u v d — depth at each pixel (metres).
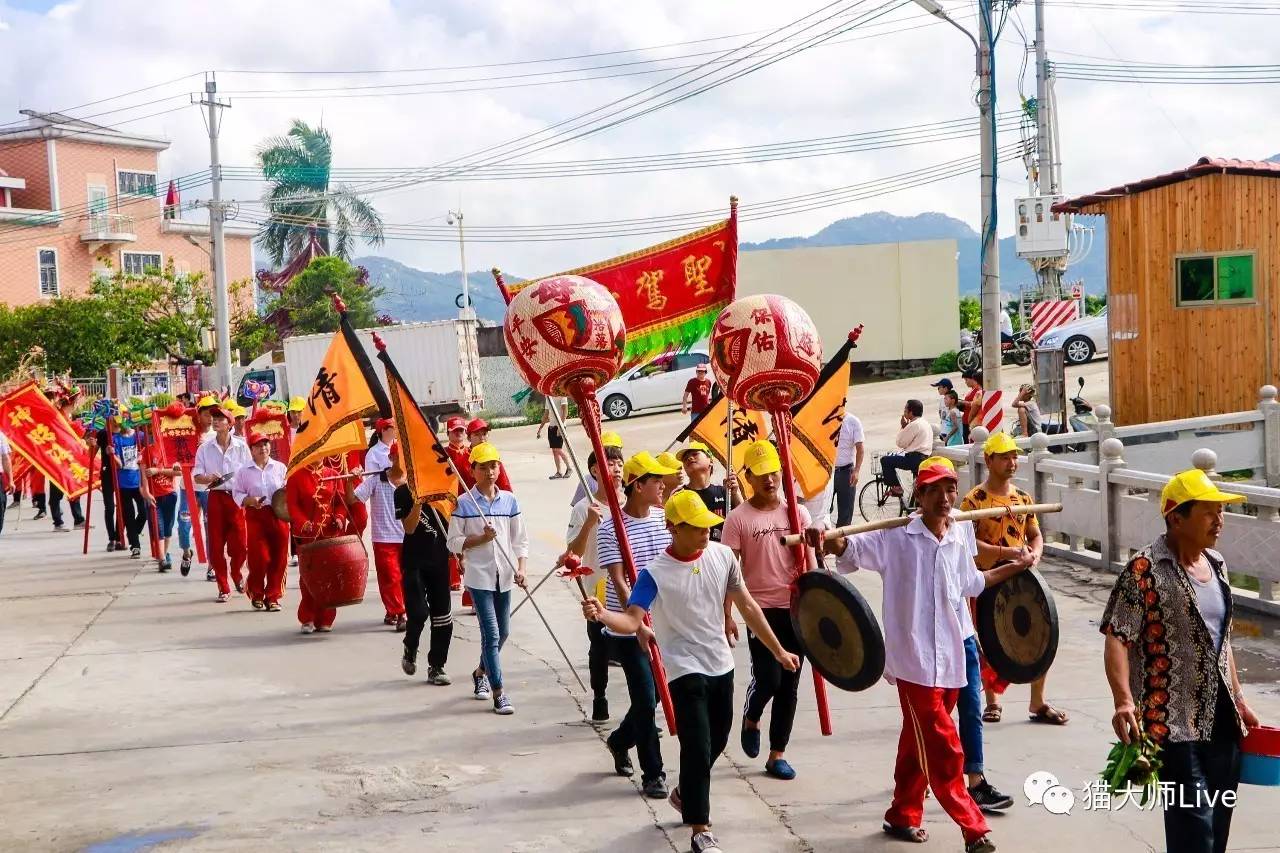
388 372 9.16
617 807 6.68
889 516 16.80
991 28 16.84
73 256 52.22
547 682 9.57
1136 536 12.68
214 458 13.57
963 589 6.05
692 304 9.84
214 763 7.66
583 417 7.89
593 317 7.74
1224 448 16.31
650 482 7.22
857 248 41.84
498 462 8.78
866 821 6.33
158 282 47.53
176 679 9.97
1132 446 16.12
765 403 8.35
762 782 6.99
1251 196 17.56
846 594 5.96
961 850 5.91
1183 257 18.02
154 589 14.54
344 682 9.74
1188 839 4.75
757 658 7.12
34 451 20.05
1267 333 17.56
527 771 7.36
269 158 61.25
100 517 23.27
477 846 6.15
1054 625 6.23
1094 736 7.59
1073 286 38.97
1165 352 18.23
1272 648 9.62
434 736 8.16
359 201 62.25
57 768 7.62
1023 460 15.03
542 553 15.97
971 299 46.97
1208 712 4.76
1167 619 4.77
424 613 9.69
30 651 11.20
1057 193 30.36
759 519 7.20
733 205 9.75
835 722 8.20
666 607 6.02
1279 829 5.96
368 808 6.76
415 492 9.20
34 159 51.94
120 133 53.31
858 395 36.12
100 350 43.91
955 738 5.84
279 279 63.16
